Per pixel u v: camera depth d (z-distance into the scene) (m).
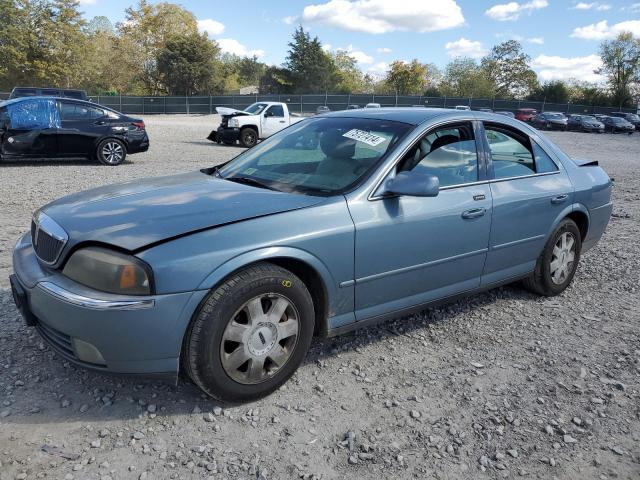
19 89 26.06
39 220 3.21
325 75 74.88
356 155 3.63
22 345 3.58
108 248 2.76
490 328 4.23
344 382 3.33
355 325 3.47
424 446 2.78
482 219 3.93
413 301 3.73
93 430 2.77
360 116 4.12
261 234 2.92
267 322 2.98
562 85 71.81
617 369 3.67
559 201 4.58
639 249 6.79
